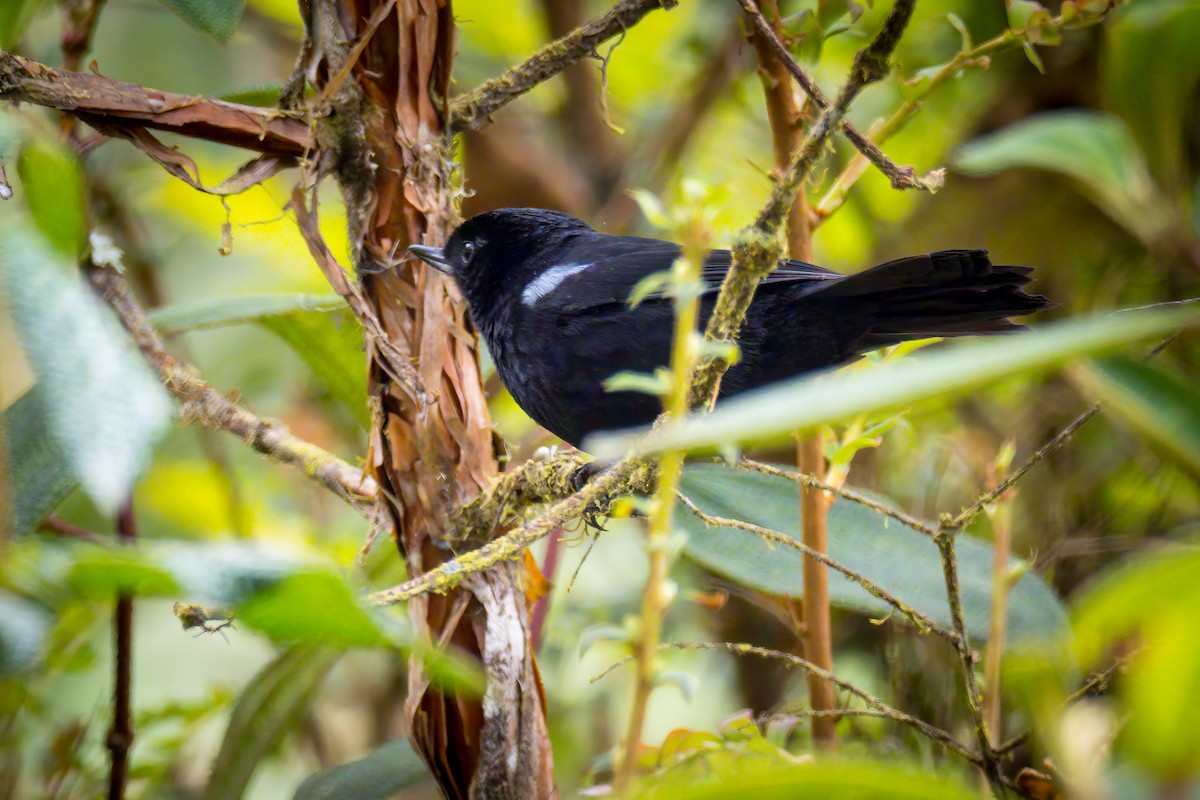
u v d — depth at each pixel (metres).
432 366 5.57
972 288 7.25
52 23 10.16
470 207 11.95
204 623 4.61
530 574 5.95
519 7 12.09
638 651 3.30
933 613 6.19
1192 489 7.91
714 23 11.65
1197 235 8.30
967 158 8.12
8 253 3.96
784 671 8.97
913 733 7.16
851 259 11.41
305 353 7.33
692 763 5.21
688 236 3.51
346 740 9.53
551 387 8.34
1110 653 5.29
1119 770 4.04
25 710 7.07
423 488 5.49
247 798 9.16
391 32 5.68
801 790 2.98
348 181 5.67
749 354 7.67
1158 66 7.64
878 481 8.95
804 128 6.73
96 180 8.59
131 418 3.67
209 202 8.05
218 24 6.27
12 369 6.52
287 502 9.62
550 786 5.21
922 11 10.66
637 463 4.64
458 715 5.20
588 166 12.13
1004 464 5.77
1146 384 3.28
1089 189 9.27
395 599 4.13
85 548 3.20
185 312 6.79
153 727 7.69
